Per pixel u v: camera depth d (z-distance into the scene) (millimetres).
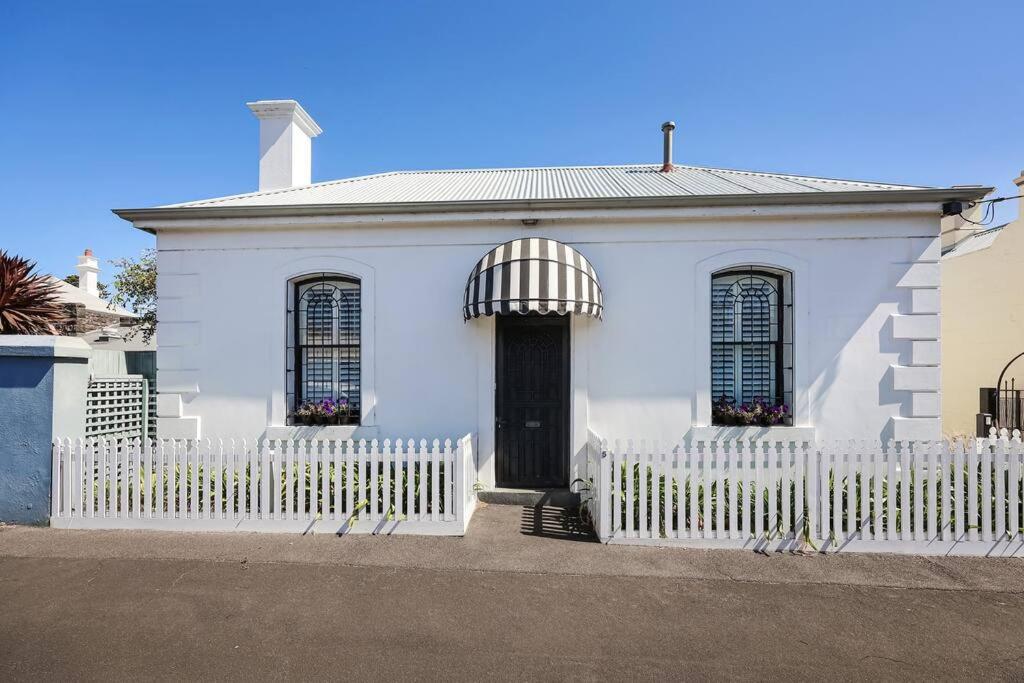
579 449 7559
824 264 7488
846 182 8531
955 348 11734
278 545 5730
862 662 3654
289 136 10117
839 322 7453
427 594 4629
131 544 5723
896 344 7391
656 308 7629
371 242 7898
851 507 5617
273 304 7930
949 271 11883
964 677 3494
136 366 9258
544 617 4246
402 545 5746
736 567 5219
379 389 7828
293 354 8109
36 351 6172
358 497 6211
